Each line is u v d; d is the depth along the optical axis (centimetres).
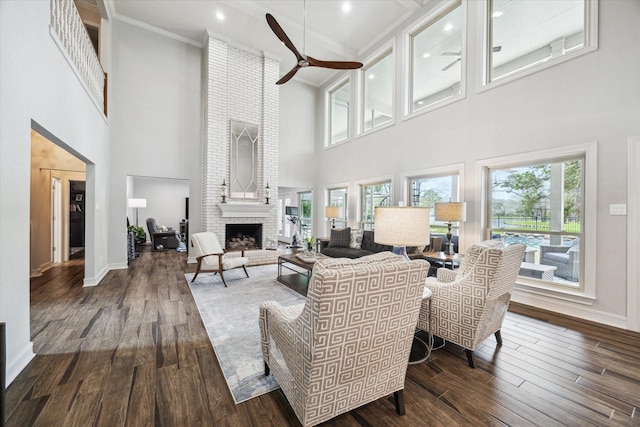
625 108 273
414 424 150
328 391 131
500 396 173
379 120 622
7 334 180
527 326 280
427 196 495
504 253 195
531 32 409
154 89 561
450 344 244
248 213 609
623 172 274
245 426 147
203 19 527
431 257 389
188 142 594
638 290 266
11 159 185
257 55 635
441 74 522
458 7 452
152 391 173
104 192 476
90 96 373
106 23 494
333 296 115
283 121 734
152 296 362
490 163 387
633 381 188
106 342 236
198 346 231
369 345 135
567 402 167
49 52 243
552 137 325
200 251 425
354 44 599
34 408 157
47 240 507
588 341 246
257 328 268
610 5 283
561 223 329
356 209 649
